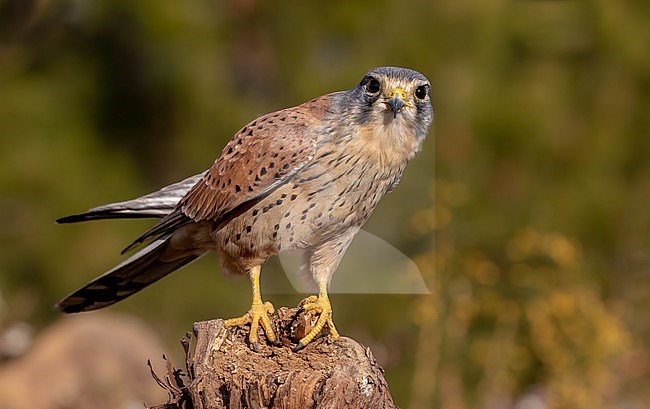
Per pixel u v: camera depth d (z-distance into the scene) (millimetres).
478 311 11867
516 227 12383
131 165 12500
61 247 12289
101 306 8242
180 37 12102
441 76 12445
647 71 12922
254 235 7398
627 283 13367
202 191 7551
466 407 11773
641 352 13430
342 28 12383
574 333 12000
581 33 12883
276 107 12461
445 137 12398
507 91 12539
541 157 12680
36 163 12172
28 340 12062
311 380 6035
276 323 6902
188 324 12648
